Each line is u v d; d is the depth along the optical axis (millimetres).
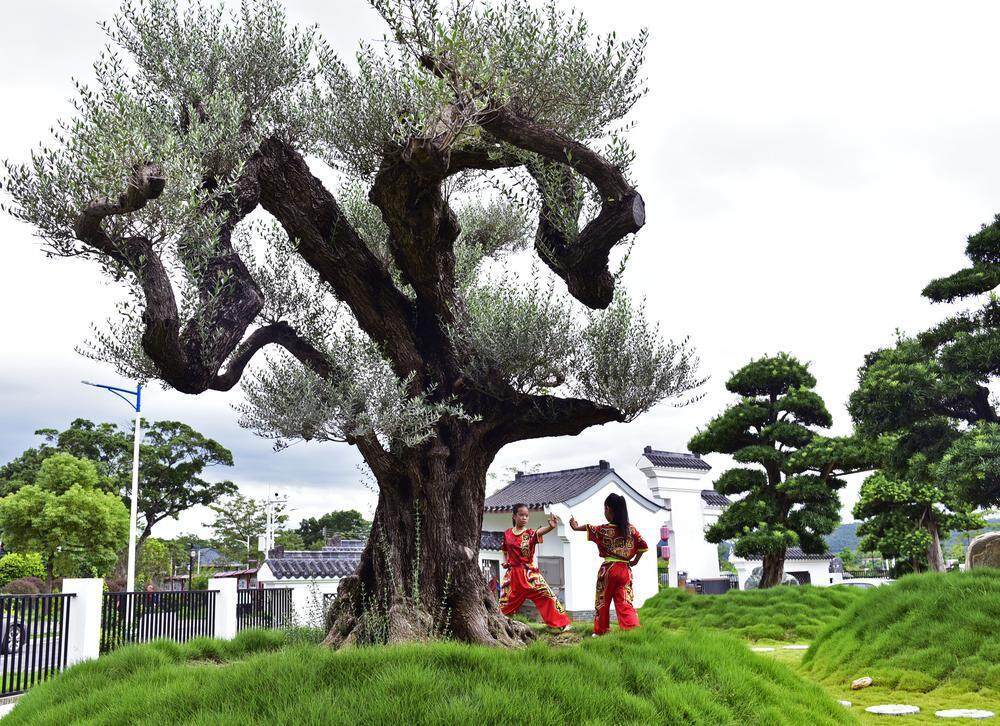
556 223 7711
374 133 8055
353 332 8188
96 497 33875
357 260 8234
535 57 6930
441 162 6484
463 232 11219
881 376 19047
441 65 6332
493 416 8477
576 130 7539
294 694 5043
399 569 7988
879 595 11094
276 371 7762
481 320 8031
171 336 6895
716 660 6531
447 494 8203
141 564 43000
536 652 5918
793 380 22641
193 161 7027
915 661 9328
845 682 9594
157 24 8398
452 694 5004
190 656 8266
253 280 8320
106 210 6406
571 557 21875
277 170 8008
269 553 25766
